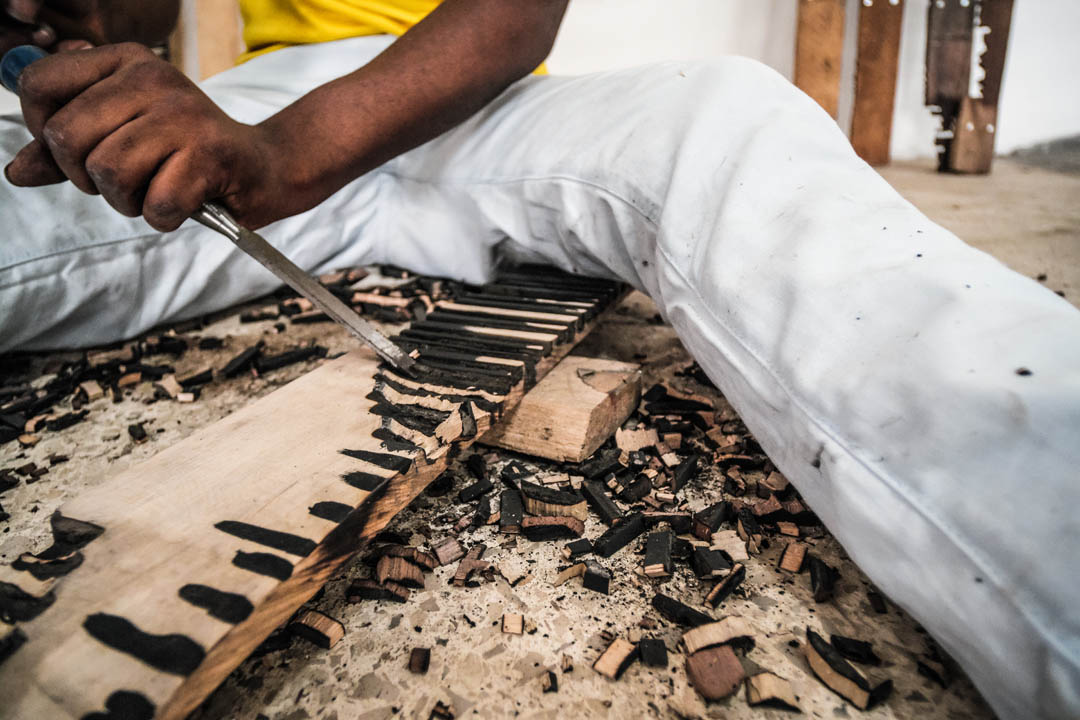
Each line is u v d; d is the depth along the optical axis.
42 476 0.91
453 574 0.73
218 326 1.44
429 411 0.79
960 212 2.45
